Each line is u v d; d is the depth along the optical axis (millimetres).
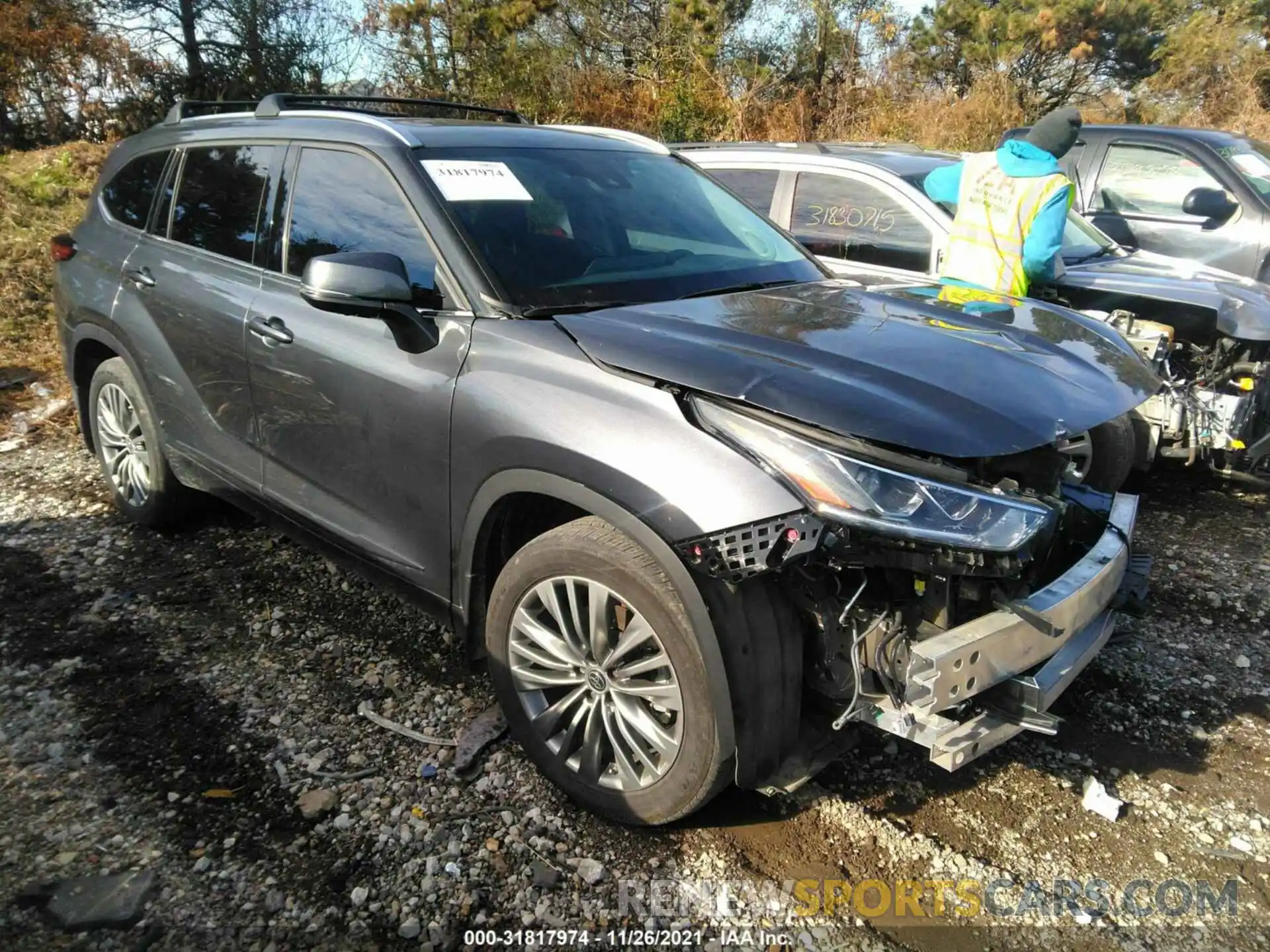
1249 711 3260
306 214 3412
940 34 21891
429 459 2854
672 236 3439
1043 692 2346
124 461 4473
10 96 16766
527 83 17672
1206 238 6656
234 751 2926
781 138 16062
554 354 2598
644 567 2352
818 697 2490
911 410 2248
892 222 5367
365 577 3324
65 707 3109
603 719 2604
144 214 4258
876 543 2127
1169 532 4699
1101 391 2615
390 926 2320
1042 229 4602
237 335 3543
